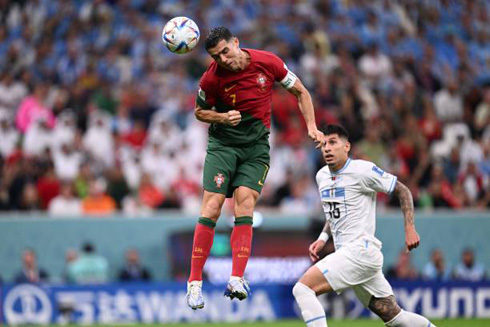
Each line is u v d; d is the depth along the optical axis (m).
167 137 54.16
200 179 52.59
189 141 54.75
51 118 55.12
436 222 45.72
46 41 62.91
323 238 26.70
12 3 65.25
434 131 58.16
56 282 42.75
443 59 68.94
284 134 54.91
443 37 71.12
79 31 63.59
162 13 65.94
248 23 66.19
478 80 68.50
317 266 24.70
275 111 55.84
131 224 43.62
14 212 47.34
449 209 50.72
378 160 53.62
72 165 51.44
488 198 52.97
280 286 40.84
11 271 42.53
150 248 43.62
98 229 43.34
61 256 43.00
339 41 66.06
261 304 40.53
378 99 59.72
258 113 23.28
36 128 53.09
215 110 23.61
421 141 56.62
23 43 62.69
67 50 61.66
